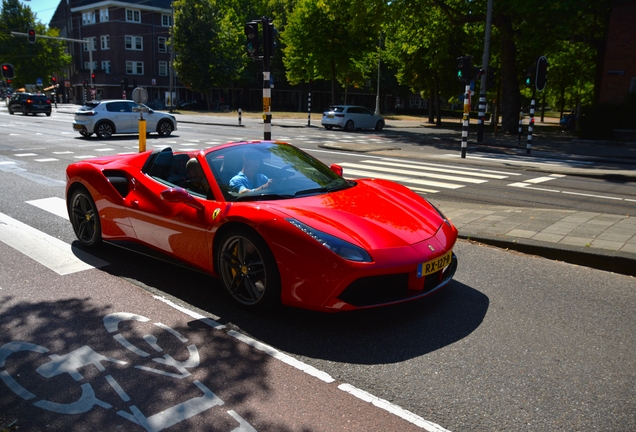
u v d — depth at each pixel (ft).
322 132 87.35
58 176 33.50
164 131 69.46
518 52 113.29
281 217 11.94
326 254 11.17
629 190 33.55
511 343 11.26
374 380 9.67
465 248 18.54
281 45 204.13
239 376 9.75
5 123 86.84
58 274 15.44
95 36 217.36
